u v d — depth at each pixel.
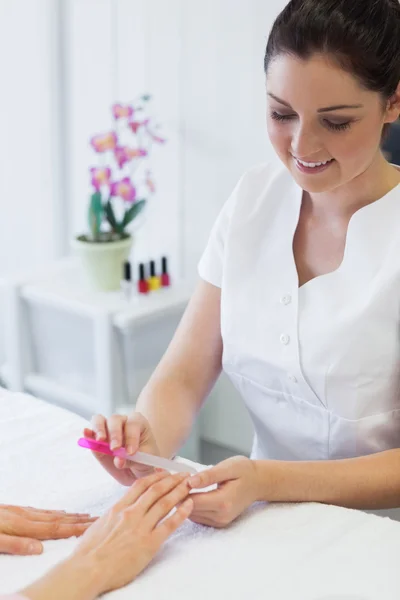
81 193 2.46
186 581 0.89
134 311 1.97
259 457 1.34
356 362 1.12
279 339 1.17
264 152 1.99
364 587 0.87
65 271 2.26
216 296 1.28
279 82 0.98
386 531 0.98
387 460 1.10
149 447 1.12
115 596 0.87
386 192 1.14
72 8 2.33
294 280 1.17
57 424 1.26
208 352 1.29
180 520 0.95
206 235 2.17
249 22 1.93
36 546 0.96
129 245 2.10
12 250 2.51
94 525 0.95
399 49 0.98
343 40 0.94
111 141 2.04
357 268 1.13
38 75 2.39
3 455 1.17
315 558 0.93
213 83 2.05
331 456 1.21
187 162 2.17
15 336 2.20
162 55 2.15
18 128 2.41
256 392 1.25
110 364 1.99
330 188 1.05
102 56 2.29
